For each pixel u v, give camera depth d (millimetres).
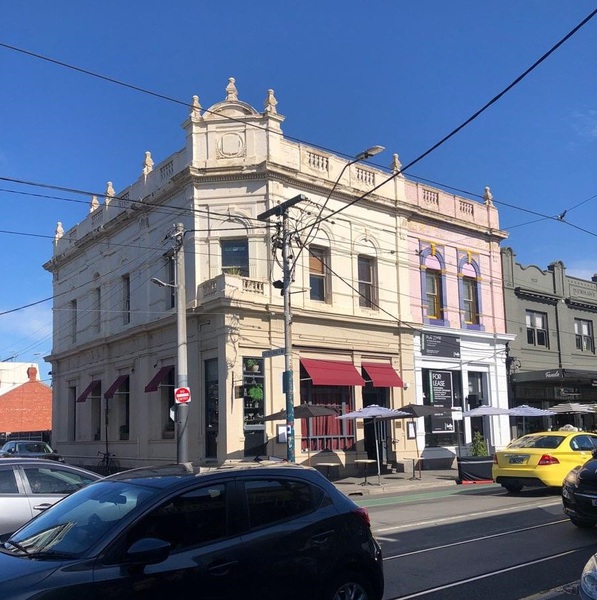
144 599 4137
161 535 4484
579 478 10375
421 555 9031
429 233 26922
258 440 20688
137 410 24953
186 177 22344
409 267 25922
